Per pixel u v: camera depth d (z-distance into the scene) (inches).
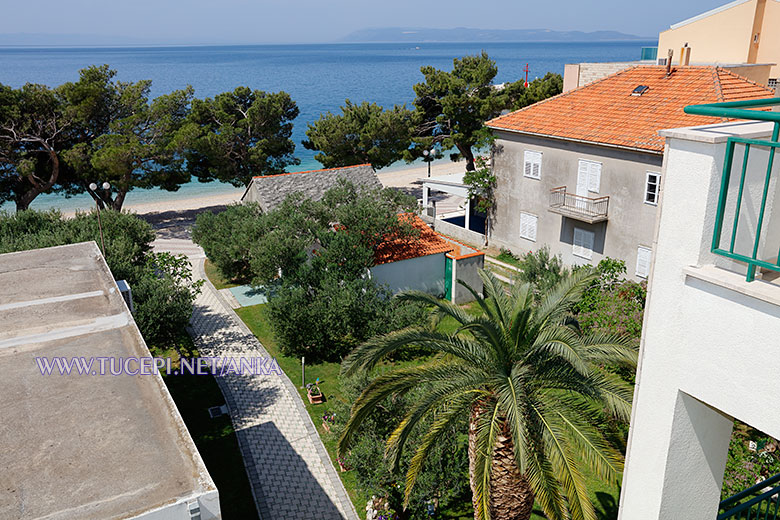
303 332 880.3
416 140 1849.2
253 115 1747.0
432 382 454.9
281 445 687.1
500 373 425.7
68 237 938.7
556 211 1122.7
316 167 2938.0
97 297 472.4
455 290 1090.7
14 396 336.2
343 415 618.2
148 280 840.3
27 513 248.7
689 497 223.5
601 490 594.6
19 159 1472.7
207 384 816.3
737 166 179.2
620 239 1060.5
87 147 1558.8
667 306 197.0
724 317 179.2
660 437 209.8
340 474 637.9
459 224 1643.7
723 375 183.3
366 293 919.7
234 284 1190.3
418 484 553.9
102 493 260.2
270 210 1219.2
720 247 185.9
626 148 993.5
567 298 473.4
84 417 316.5
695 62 1460.4
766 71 1248.2
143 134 1675.7
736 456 560.7
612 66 1365.7
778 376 167.5
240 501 598.9
